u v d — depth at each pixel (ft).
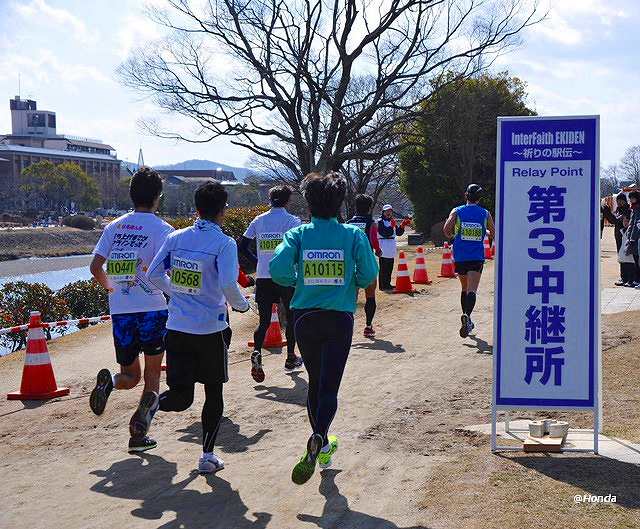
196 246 18.26
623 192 61.31
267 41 94.22
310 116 99.25
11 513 16.61
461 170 142.31
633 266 53.26
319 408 16.87
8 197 433.89
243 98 94.89
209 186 18.57
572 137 19.19
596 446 19.16
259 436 21.93
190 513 16.22
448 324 41.91
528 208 19.38
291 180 112.16
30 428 23.90
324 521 15.47
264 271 28.78
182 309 18.31
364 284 17.72
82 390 29.43
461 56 94.73
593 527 14.42
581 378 19.24
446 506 15.80
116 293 20.57
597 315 19.16
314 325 17.48
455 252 36.09
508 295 19.48
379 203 198.90
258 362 27.76
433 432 21.62
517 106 140.05
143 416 19.92
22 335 56.08
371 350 34.99
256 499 16.90
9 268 202.49
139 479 18.53
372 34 94.94
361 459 19.42
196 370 18.67
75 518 16.19
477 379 28.27
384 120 106.32
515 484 16.87
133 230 20.58
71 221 341.00
